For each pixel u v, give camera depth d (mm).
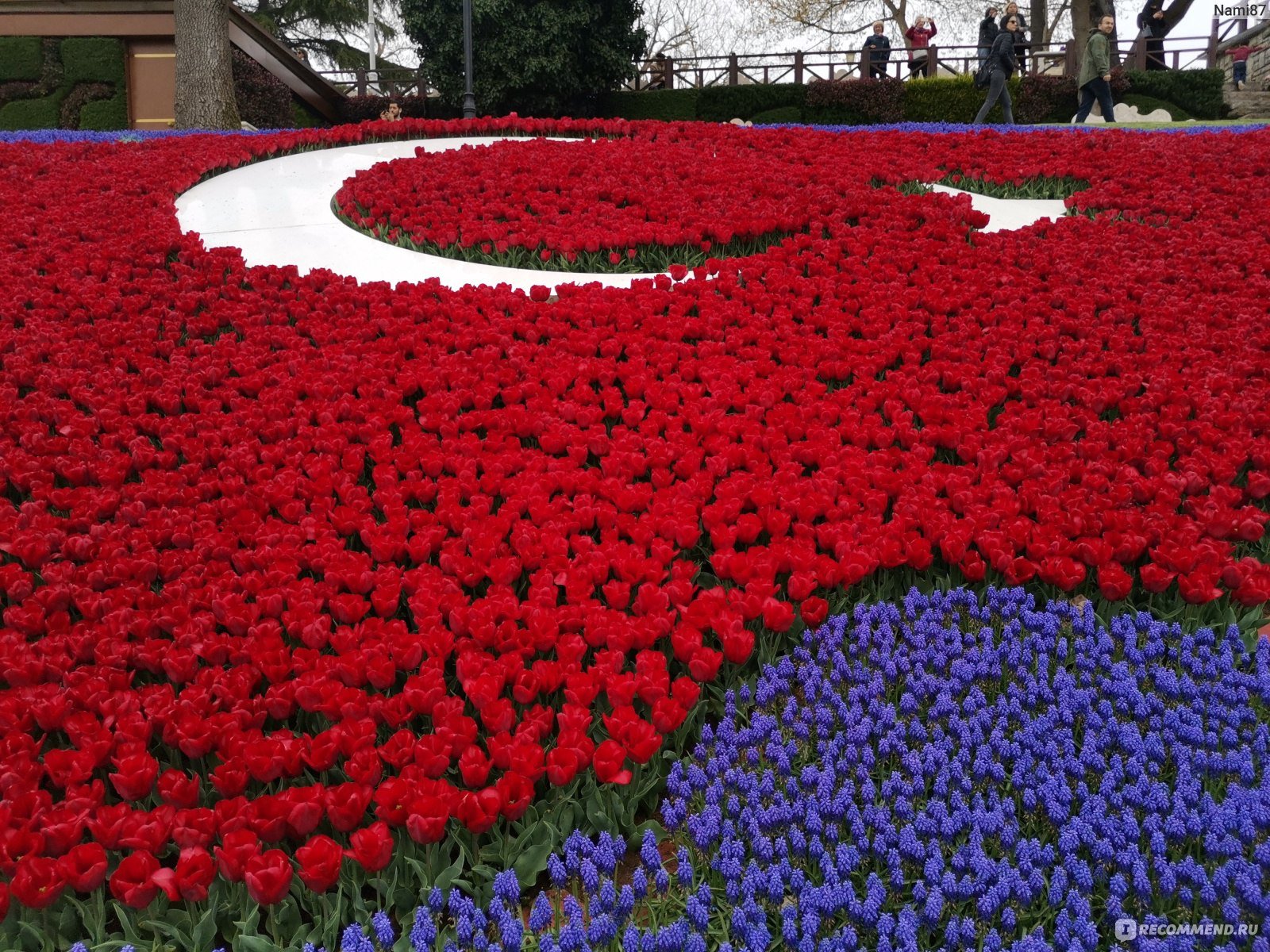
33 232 8711
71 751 3199
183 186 10156
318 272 7648
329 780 3375
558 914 2887
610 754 3133
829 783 3100
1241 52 25406
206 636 3887
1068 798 2975
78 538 4516
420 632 3855
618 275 7906
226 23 18156
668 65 27094
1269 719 3488
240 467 5227
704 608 3844
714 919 2896
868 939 2703
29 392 6160
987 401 5688
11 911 2863
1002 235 8344
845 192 9188
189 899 2824
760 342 6414
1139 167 9812
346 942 2627
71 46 22000
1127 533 4258
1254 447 5078
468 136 12883
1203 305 6773
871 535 4387
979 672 3654
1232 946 2473
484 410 5754
